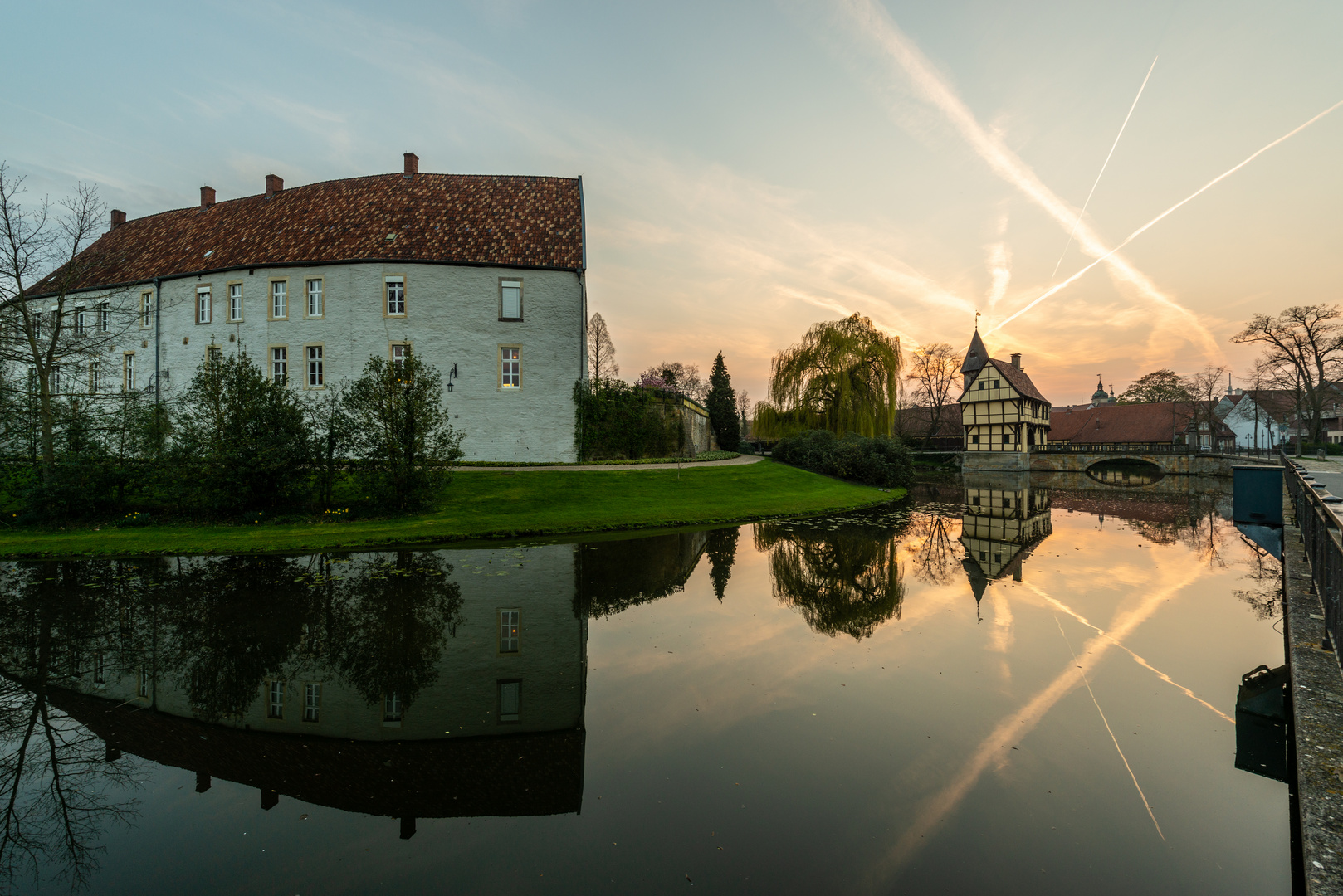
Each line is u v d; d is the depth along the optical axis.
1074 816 4.15
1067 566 12.98
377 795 4.50
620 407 28.70
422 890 3.43
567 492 21.27
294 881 3.54
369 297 25.00
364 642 7.76
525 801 4.38
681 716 5.75
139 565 12.01
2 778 4.75
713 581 11.29
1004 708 5.89
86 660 7.15
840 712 5.81
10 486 17.09
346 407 18.02
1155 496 30.86
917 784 4.57
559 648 7.62
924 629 8.45
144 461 17.12
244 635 8.00
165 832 4.06
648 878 3.52
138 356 27.69
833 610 9.41
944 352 61.19
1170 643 7.84
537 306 26.06
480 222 27.05
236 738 5.37
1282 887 3.40
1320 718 4.52
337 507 17.70
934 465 58.31
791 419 43.62
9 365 20.02
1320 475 18.92
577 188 29.17
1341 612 5.12
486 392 25.59
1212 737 5.30
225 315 26.08
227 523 16.31
